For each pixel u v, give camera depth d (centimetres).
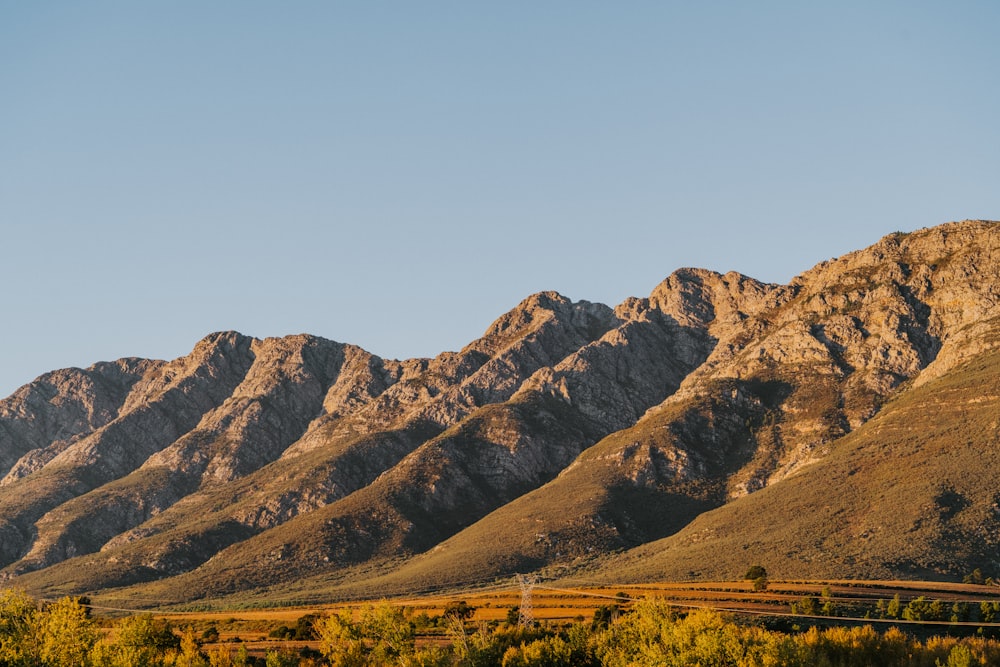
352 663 11444
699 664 10206
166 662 11450
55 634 9894
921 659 10362
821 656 10188
